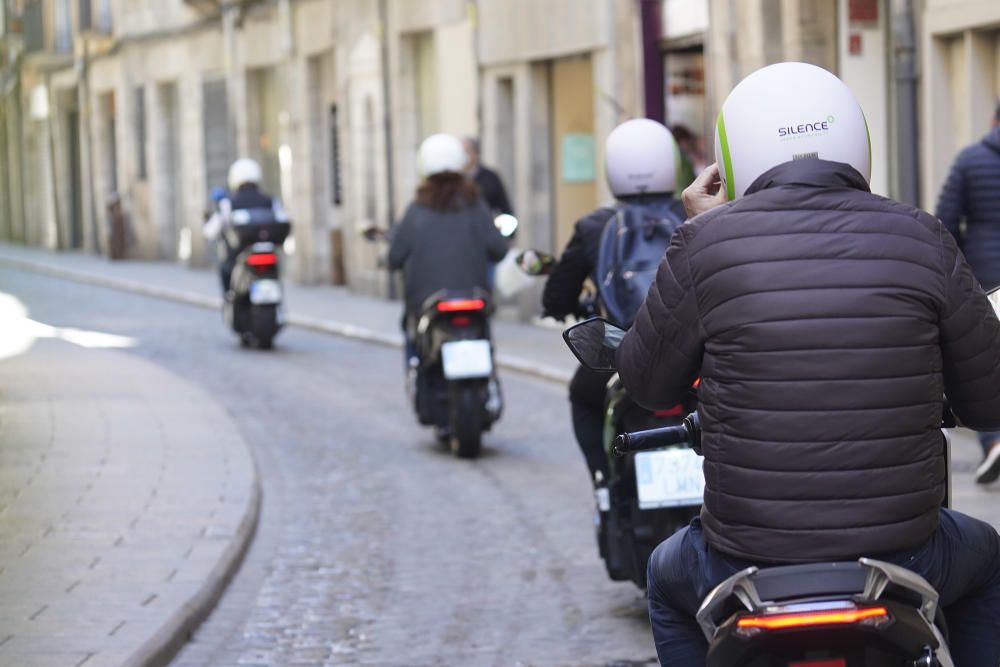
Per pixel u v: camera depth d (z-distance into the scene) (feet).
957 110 121.19
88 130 391.86
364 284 239.50
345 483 93.86
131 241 361.10
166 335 187.11
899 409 31.99
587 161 185.98
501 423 116.06
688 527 35.68
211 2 306.55
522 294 188.34
